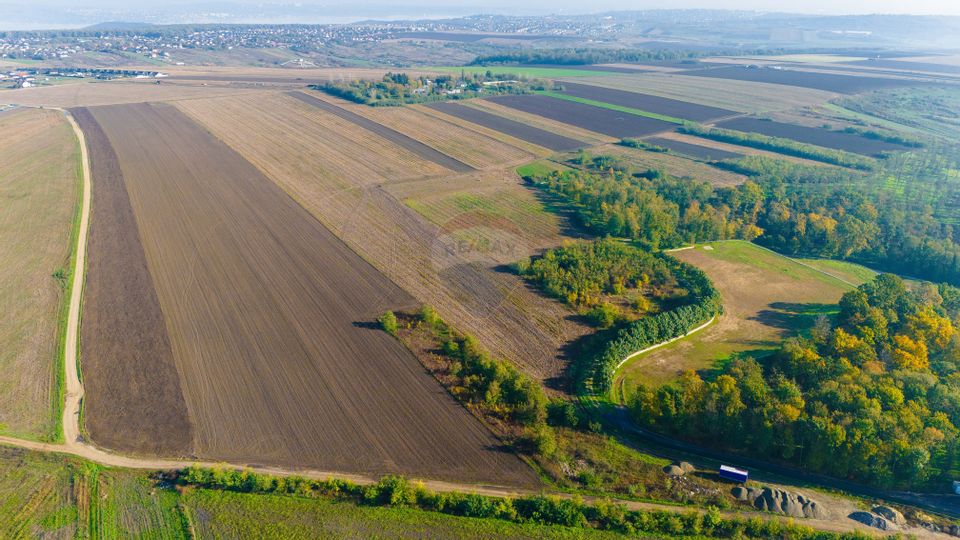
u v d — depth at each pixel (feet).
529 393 185.47
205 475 155.74
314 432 174.60
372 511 148.77
